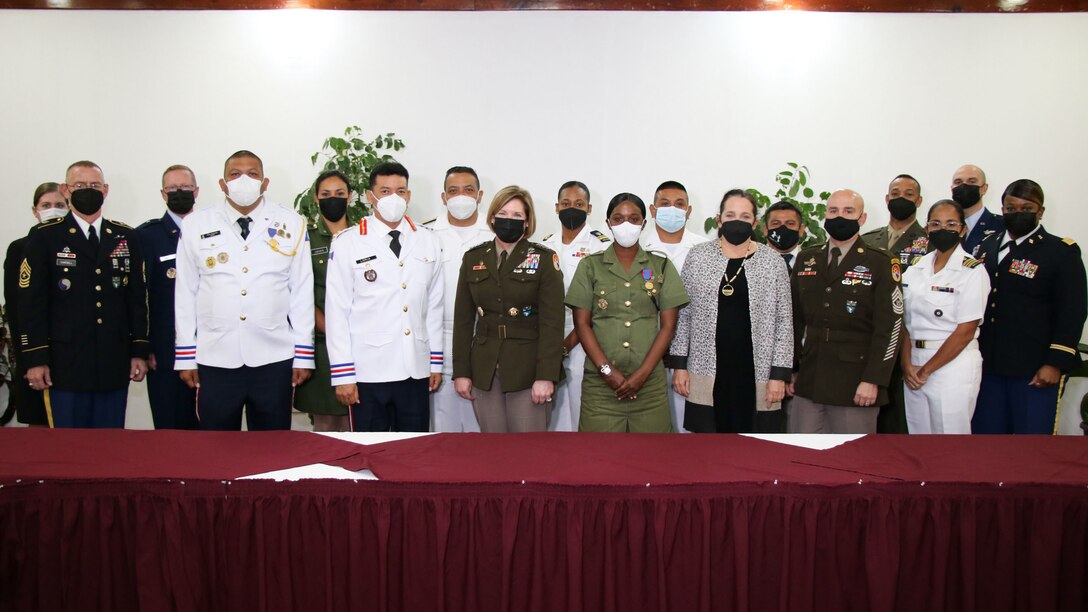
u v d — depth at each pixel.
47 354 2.85
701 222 4.09
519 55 4.00
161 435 2.04
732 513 1.62
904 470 1.73
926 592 1.66
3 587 1.63
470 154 4.04
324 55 3.99
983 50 3.99
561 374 2.75
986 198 4.07
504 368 2.70
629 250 2.71
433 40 4.00
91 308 2.88
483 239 3.18
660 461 1.80
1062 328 2.90
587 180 4.06
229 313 2.58
